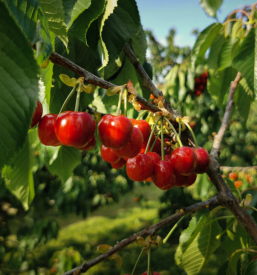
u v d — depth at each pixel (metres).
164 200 1.14
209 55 0.33
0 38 0.09
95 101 0.33
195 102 0.77
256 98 0.23
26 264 0.84
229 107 0.29
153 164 0.19
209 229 0.25
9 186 0.25
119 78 0.28
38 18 0.10
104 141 0.16
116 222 1.87
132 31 0.20
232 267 0.24
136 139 0.17
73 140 0.15
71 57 0.26
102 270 1.14
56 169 0.32
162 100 0.21
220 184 0.21
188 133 0.21
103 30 0.20
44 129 0.16
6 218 1.07
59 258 0.55
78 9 0.15
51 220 1.05
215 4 0.30
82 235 1.67
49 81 0.19
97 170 1.26
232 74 0.32
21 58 0.09
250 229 0.20
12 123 0.09
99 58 0.27
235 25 0.32
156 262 1.13
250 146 1.17
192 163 0.18
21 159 0.24
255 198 0.29
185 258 0.25
